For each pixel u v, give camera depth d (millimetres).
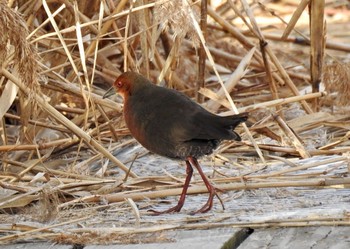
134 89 9281
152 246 7938
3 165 10953
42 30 12727
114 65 14047
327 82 12547
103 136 11969
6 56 9750
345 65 12492
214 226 8305
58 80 11875
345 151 10922
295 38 16250
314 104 12852
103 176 10656
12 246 8219
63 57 12383
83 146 11734
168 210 9062
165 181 10008
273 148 11156
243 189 9445
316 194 9359
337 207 8656
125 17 13266
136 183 9930
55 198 9195
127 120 9352
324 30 12805
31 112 11664
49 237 8297
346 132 12117
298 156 11219
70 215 8992
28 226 8555
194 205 9328
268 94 14062
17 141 11078
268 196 9406
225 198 9414
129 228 8320
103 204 9352
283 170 9906
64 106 12570
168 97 9062
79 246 8164
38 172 10797
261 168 10523
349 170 9711
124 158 11383
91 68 13039
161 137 8953
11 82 10500
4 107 10531
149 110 9055
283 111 12984
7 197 9422
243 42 14055
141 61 12578
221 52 15195
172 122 8852
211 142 8930
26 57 9398
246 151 11477
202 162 11086
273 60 12602
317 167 10305
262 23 20141
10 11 9219
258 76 14547
